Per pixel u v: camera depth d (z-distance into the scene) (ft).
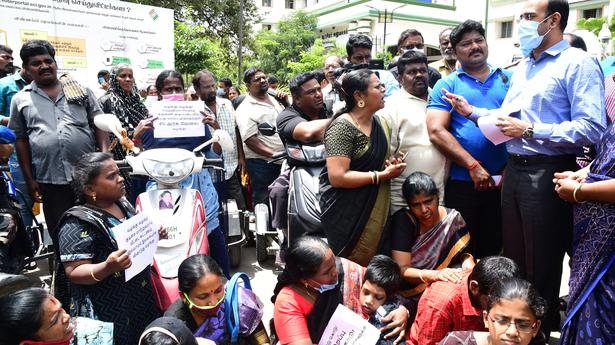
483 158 10.64
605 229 7.52
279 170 17.22
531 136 8.75
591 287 7.60
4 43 25.13
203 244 10.16
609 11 58.18
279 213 13.80
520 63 9.82
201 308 7.80
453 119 10.87
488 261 7.63
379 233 9.73
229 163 17.46
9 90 16.49
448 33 15.96
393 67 17.24
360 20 104.99
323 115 13.20
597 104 8.47
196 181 11.87
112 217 8.48
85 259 7.98
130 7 30.60
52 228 12.89
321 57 92.22
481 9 75.87
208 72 17.89
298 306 8.08
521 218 9.44
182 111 12.32
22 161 12.75
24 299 6.11
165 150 10.49
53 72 12.61
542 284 9.42
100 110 13.61
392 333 8.23
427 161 10.69
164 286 9.33
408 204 9.68
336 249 9.92
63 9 27.35
